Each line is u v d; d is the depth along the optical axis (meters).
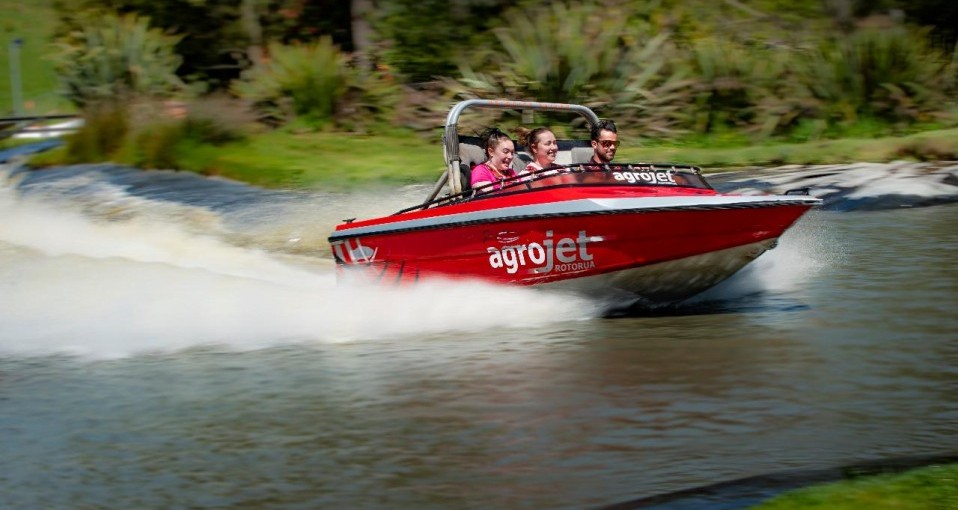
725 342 7.32
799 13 25.83
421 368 7.11
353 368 7.23
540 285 8.37
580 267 8.14
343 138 22.44
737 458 5.07
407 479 5.06
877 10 25.98
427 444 5.53
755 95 22.19
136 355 7.95
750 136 21.81
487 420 5.87
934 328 7.40
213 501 4.92
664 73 22.95
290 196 16.31
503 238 8.34
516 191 8.33
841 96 22.16
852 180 15.24
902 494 4.29
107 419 6.27
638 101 22.14
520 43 23.22
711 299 8.98
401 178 17.34
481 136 9.18
